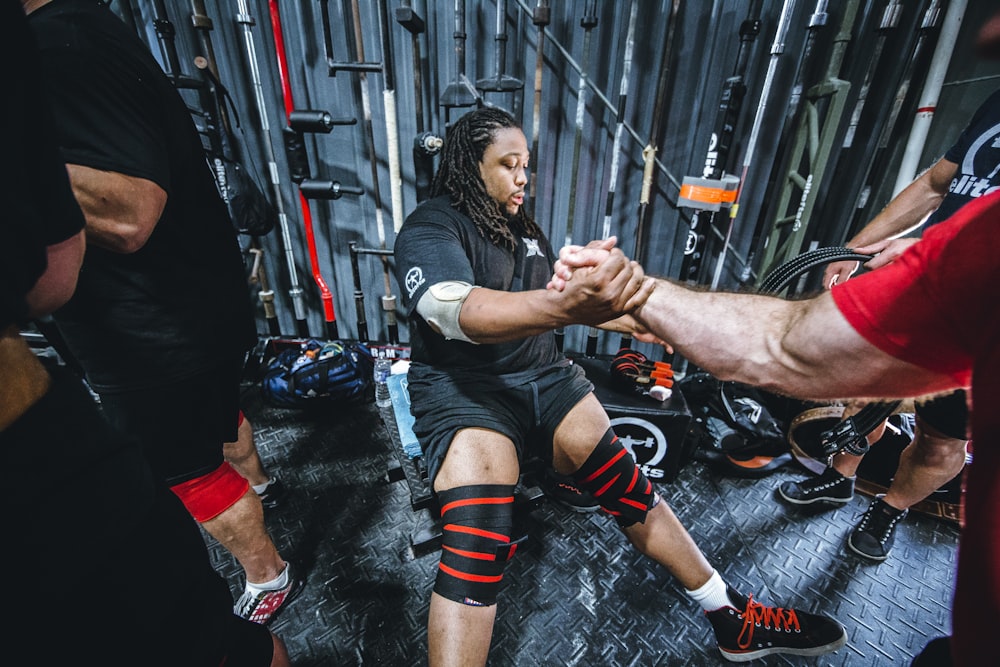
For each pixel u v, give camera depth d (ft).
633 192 7.25
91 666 1.66
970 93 5.32
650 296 2.55
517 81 6.02
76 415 1.65
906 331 1.67
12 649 1.48
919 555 5.34
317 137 7.41
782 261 6.86
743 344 2.25
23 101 1.28
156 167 2.78
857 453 5.48
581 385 4.19
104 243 2.68
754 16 5.50
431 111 7.11
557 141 7.10
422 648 4.29
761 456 6.44
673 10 5.74
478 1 6.39
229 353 3.72
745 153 6.61
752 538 5.51
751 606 4.19
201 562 2.15
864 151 6.42
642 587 4.90
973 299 1.46
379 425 7.27
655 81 6.59
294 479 6.19
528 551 5.27
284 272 8.46
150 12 6.90
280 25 6.41
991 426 1.30
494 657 4.23
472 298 3.00
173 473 3.60
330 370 7.27
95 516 1.65
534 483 5.82
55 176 1.46
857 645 4.40
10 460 1.44
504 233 4.14
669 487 6.24
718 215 7.20
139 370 3.27
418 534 5.18
